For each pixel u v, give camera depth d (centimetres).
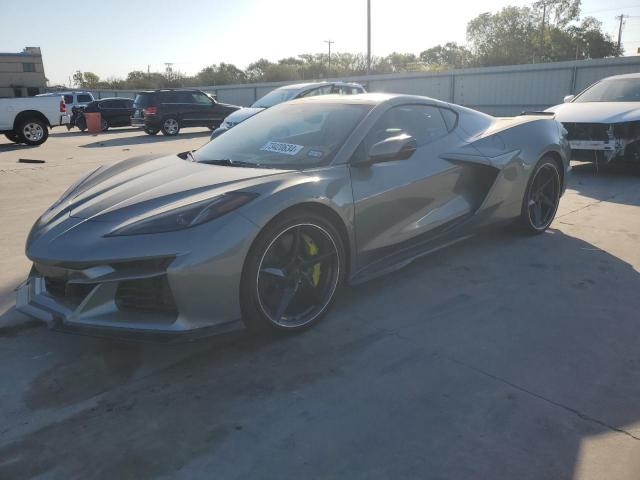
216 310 246
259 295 261
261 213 251
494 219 402
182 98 1784
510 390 229
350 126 323
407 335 281
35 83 5144
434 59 7056
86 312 239
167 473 185
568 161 463
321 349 268
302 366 253
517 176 405
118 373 251
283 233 265
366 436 202
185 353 267
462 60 5919
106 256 234
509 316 301
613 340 272
